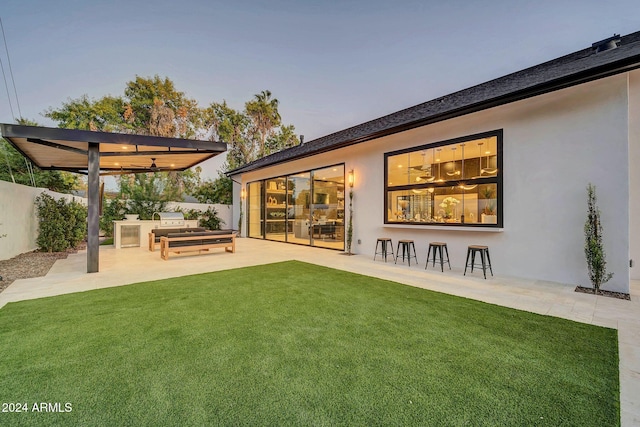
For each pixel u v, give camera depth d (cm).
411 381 196
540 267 501
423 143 680
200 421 157
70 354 231
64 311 334
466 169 611
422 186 695
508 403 173
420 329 287
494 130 556
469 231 602
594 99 446
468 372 208
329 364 218
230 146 2253
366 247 823
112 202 1261
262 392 183
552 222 487
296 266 633
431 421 158
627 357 231
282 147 2480
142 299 383
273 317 318
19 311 333
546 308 353
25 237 763
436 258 659
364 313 333
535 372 208
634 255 511
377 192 797
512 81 600
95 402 173
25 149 618
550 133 488
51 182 1247
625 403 174
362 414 163
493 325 298
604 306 361
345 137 889
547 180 492
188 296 398
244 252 871
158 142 587
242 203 1460
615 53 443
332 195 940
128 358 225
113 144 584
